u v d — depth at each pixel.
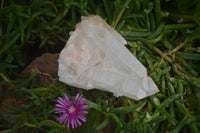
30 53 0.45
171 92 0.43
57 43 0.45
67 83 0.42
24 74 0.43
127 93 0.43
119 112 0.42
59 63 0.43
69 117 0.40
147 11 0.44
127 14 0.45
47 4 0.45
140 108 0.43
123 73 0.43
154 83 0.43
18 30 0.43
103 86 0.43
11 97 0.43
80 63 0.43
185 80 0.44
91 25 0.43
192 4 0.44
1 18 0.42
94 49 0.43
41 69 0.44
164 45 0.45
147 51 0.45
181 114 0.43
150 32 0.45
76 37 0.43
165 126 0.44
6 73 0.42
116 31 0.44
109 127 0.44
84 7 0.44
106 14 0.47
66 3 0.44
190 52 0.45
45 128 0.43
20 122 0.41
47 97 0.42
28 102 0.43
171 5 0.46
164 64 0.44
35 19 0.43
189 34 0.45
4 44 0.42
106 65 0.43
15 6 0.42
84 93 0.44
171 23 0.46
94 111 0.43
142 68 0.43
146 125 0.42
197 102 0.43
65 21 0.45
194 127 0.42
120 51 0.43
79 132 0.43
